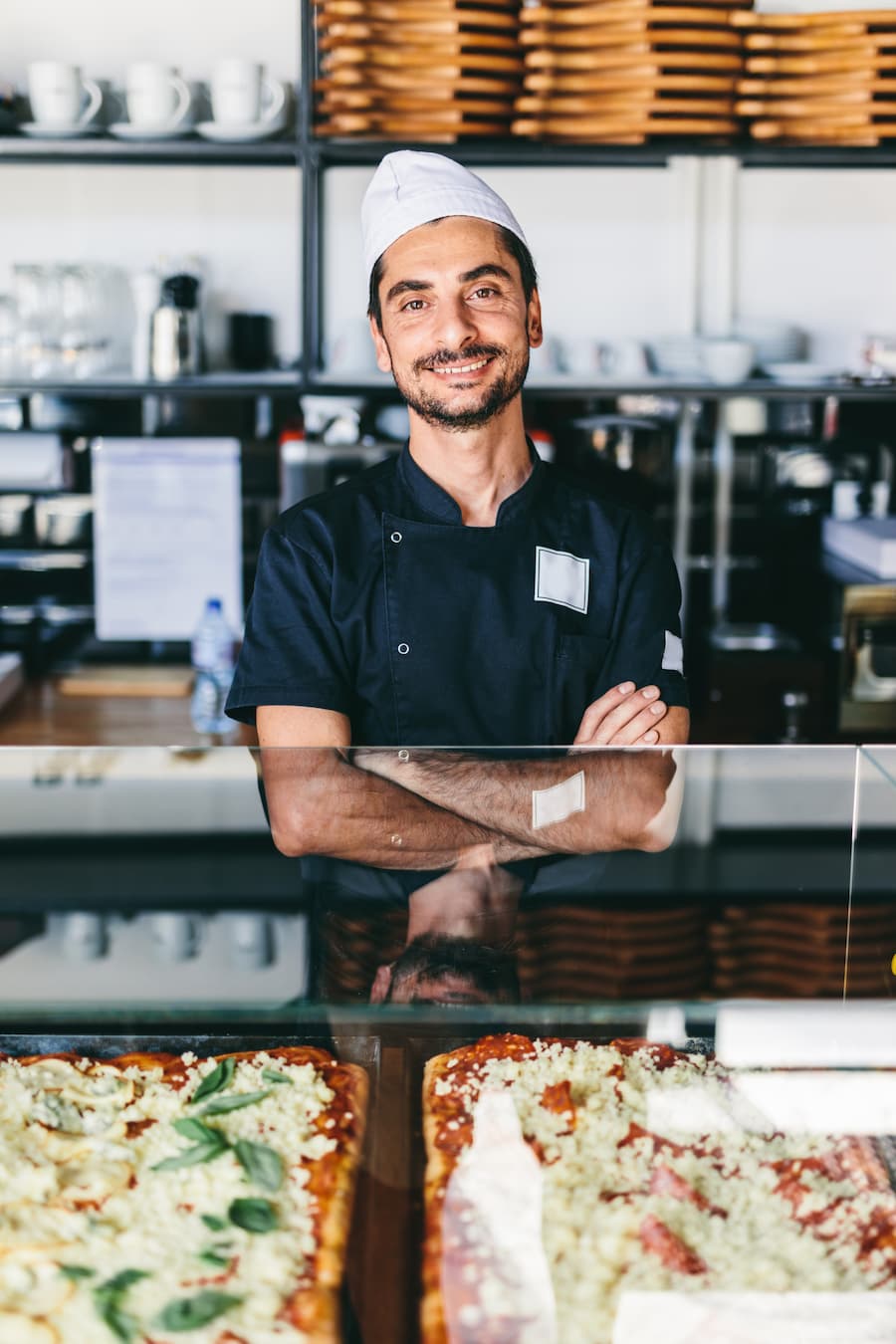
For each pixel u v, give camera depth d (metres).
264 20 3.04
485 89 2.60
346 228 3.10
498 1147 1.02
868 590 2.79
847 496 3.10
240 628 3.13
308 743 1.55
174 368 2.87
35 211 3.10
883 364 2.94
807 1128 1.04
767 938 1.12
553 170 3.12
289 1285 0.93
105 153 2.76
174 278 2.88
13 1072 1.10
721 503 3.14
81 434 3.07
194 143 2.72
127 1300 0.91
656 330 3.19
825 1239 0.95
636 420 3.10
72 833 1.20
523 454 1.60
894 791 1.22
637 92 2.59
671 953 1.11
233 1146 1.04
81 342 2.89
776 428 3.12
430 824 1.20
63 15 3.03
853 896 1.16
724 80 2.60
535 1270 0.93
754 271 3.19
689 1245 0.95
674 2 2.55
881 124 2.66
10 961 1.07
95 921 1.11
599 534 1.62
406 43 2.58
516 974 1.09
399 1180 1.02
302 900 1.14
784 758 1.22
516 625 1.58
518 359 1.54
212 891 1.14
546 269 3.17
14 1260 0.94
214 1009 1.05
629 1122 1.04
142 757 1.27
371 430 2.90
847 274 3.20
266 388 2.82
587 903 1.14
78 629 3.12
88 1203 0.99
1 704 2.76
